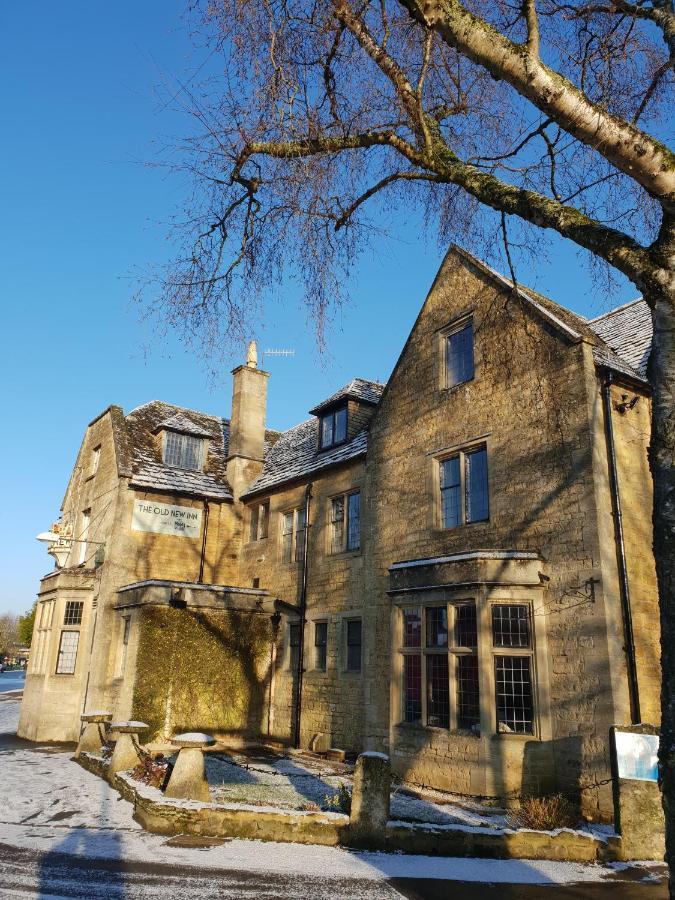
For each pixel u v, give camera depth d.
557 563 10.61
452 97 7.36
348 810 8.12
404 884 6.29
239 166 6.96
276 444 23.92
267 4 5.94
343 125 6.88
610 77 7.04
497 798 9.88
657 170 4.81
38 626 20.44
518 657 10.58
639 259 4.79
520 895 6.07
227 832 7.69
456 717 10.84
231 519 21.03
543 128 6.88
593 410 10.72
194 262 7.20
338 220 7.36
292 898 5.79
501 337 12.60
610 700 9.38
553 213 5.41
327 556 16.78
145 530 19.44
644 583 10.45
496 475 12.10
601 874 6.79
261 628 17.41
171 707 15.49
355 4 6.03
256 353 22.89
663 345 4.61
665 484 4.33
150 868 6.46
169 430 21.30
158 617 15.89
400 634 12.40
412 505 13.96
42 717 18.27
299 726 16.17
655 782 7.57
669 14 6.17
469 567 11.05
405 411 14.78
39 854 6.88
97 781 11.11
